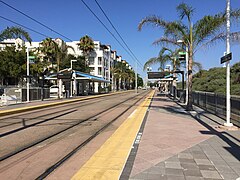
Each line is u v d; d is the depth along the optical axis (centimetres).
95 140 824
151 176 477
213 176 476
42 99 2817
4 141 804
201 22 1717
